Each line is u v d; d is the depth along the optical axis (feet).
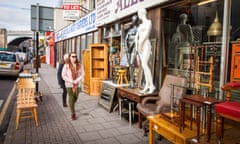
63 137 11.98
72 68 15.28
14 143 11.04
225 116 6.95
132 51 16.57
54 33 68.08
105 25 24.93
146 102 13.11
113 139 11.81
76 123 14.38
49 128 13.35
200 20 12.83
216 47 11.25
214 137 7.92
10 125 13.75
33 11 22.80
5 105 19.01
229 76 10.28
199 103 7.79
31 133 12.46
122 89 15.52
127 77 18.42
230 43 10.32
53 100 21.36
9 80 34.88
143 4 16.30
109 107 17.07
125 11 19.33
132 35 16.39
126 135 12.39
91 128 13.48
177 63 14.29
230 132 8.57
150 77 13.87
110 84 17.89
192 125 9.02
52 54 74.59
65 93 18.65
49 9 23.58
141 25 13.85
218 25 11.39
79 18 36.37
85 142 11.37
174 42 14.65
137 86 16.17
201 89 11.82
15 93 24.41
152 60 15.11
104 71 24.16
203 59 12.13
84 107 18.71
